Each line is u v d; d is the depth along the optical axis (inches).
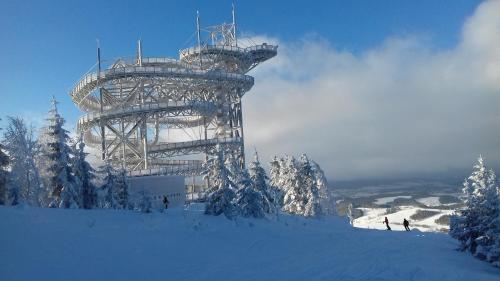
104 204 1796.3
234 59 4205.2
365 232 1679.4
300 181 2539.4
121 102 3860.7
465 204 1416.1
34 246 829.8
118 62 3740.2
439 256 1216.2
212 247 1072.2
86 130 3695.9
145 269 803.4
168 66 3882.9
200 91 4202.8
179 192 2694.4
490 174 1386.6
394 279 804.0
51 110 1764.3
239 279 774.5
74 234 966.4
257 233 1327.5
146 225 1197.1
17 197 1724.9
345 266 919.7
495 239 1278.3
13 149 2112.5
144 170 3171.8
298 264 938.7
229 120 4254.4
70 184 1695.4
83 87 3597.4
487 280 888.3
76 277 708.7
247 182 1748.3
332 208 3154.5
